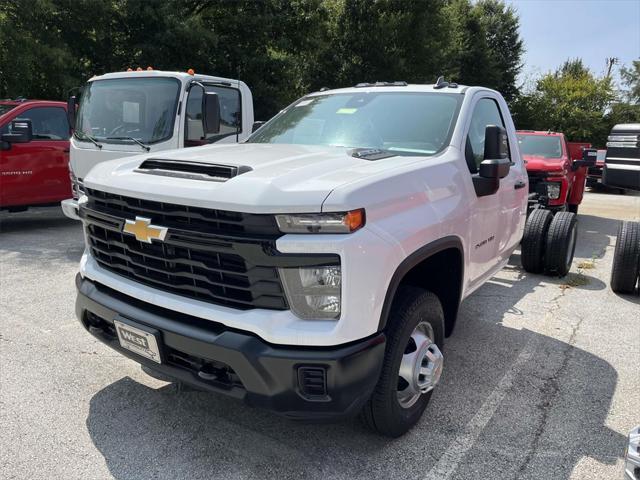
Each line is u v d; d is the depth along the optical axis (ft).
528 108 123.54
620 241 18.80
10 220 31.83
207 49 48.14
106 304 9.50
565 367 13.19
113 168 10.05
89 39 45.80
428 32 71.26
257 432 10.02
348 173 8.47
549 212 21.59
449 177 10.46
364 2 66.54
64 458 9.14
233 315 7.97
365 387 8.03
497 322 16.29
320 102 13.96
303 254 7.50
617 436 10.21
